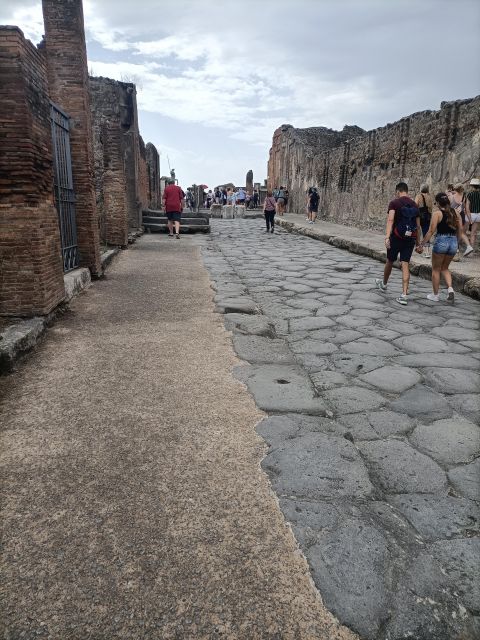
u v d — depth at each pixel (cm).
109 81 1142
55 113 603
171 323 511
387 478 247
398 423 308
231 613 164
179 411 309
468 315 593
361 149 1738
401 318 573
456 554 195
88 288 677
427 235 644
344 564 185
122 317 531
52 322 495
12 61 412
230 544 194
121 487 229
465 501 230
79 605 165
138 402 320
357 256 1148
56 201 618
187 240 1412
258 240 1502
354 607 167
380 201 1568
